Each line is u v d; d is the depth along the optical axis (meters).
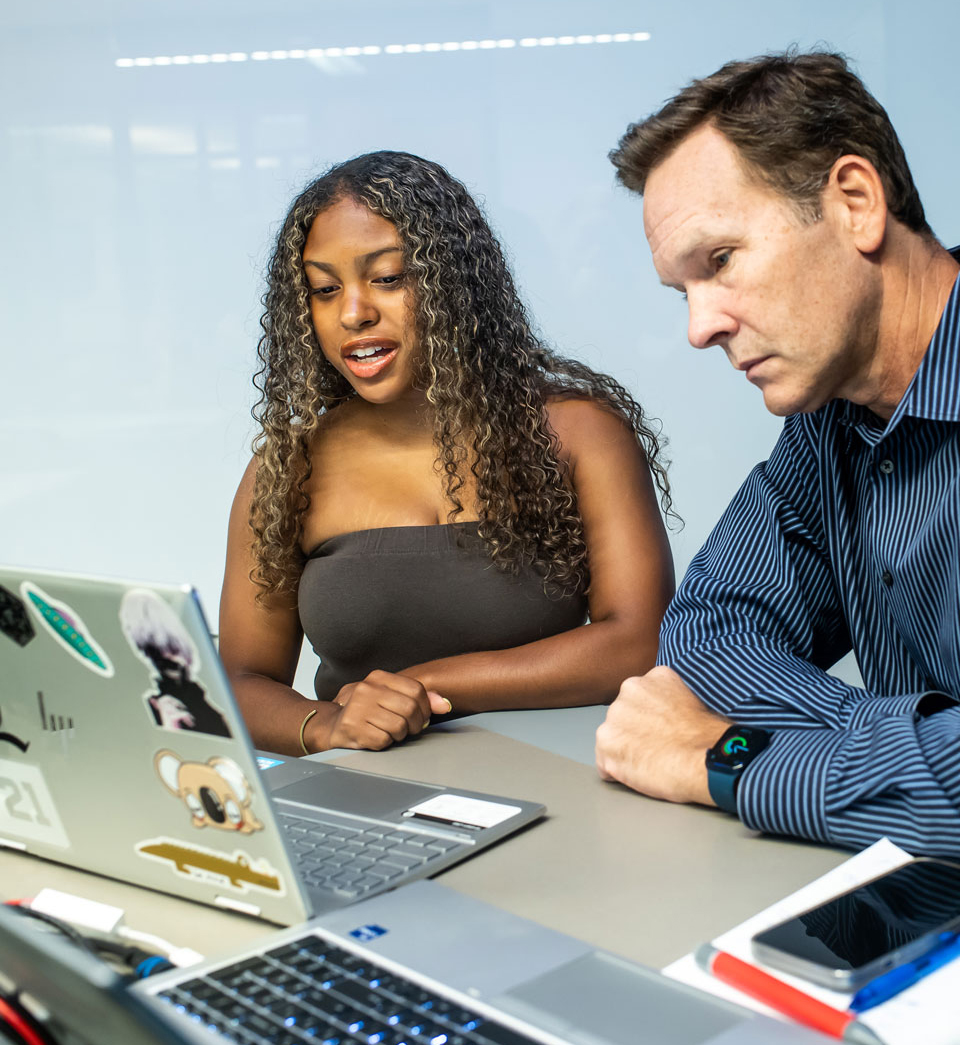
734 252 0.87
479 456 1.41
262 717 1.29
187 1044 0.47
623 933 0.65
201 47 2.86
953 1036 0.52
